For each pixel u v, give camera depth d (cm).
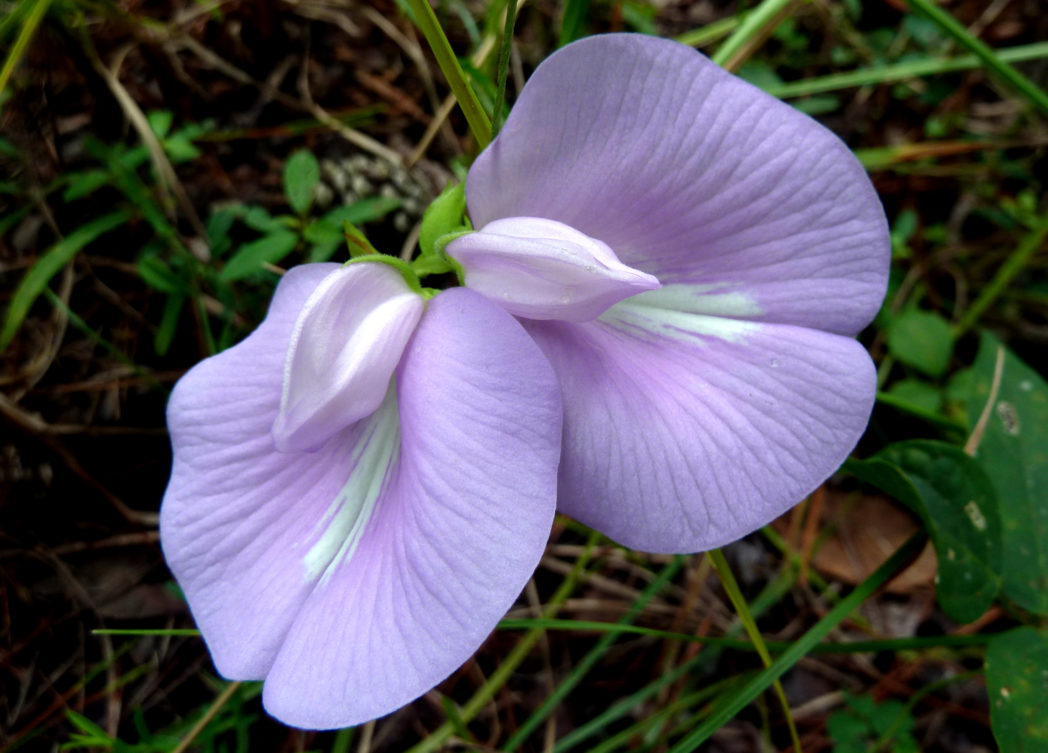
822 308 7
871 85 14
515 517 6
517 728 11
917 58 14
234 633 6
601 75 6
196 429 7
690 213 7
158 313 11
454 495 6
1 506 10
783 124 7
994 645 9
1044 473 9
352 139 12
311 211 11
